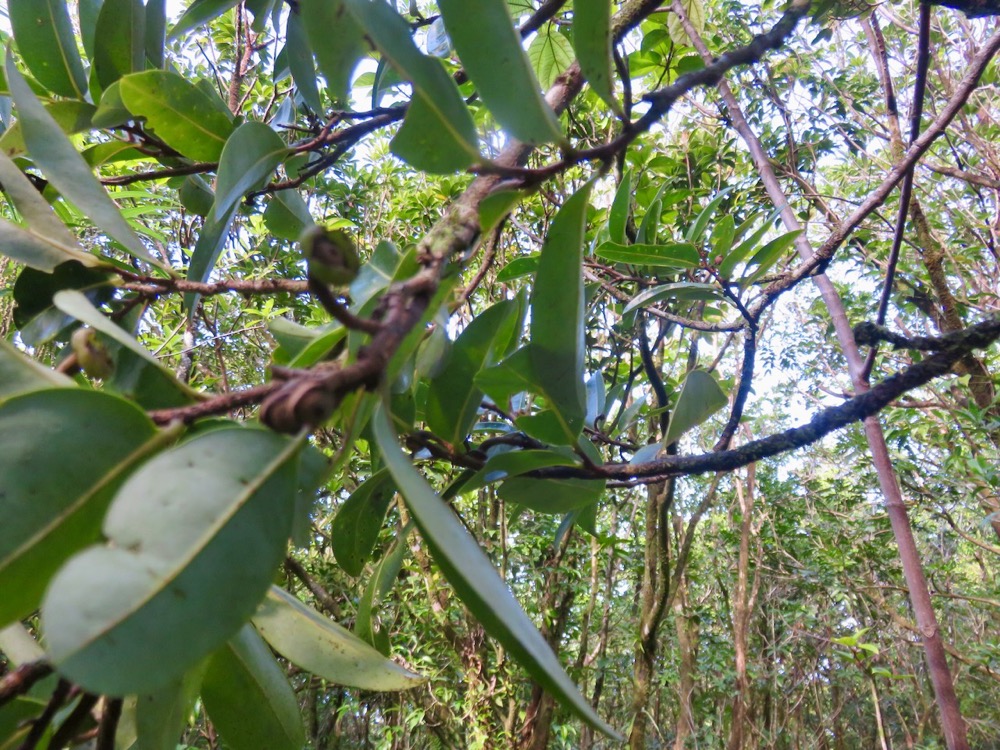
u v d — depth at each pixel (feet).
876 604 6.55
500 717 4.48
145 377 0.74
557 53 1.83
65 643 0.42
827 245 1.58
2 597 0.54
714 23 3.96
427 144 0.69
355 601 4.29
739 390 1.39
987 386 3.70
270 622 0.95
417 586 4.69
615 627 6.83
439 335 0.95
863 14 1.69
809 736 9.62
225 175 1.00
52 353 2.29
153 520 0.50
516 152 0.90
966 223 4.61
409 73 0.65
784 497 7.91
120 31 1.13
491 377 0.91
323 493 2.50
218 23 3.43
